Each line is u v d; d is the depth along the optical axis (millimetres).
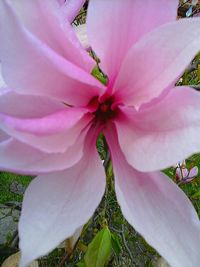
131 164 131
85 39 158
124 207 131
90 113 150
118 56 140
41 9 124
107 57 140
